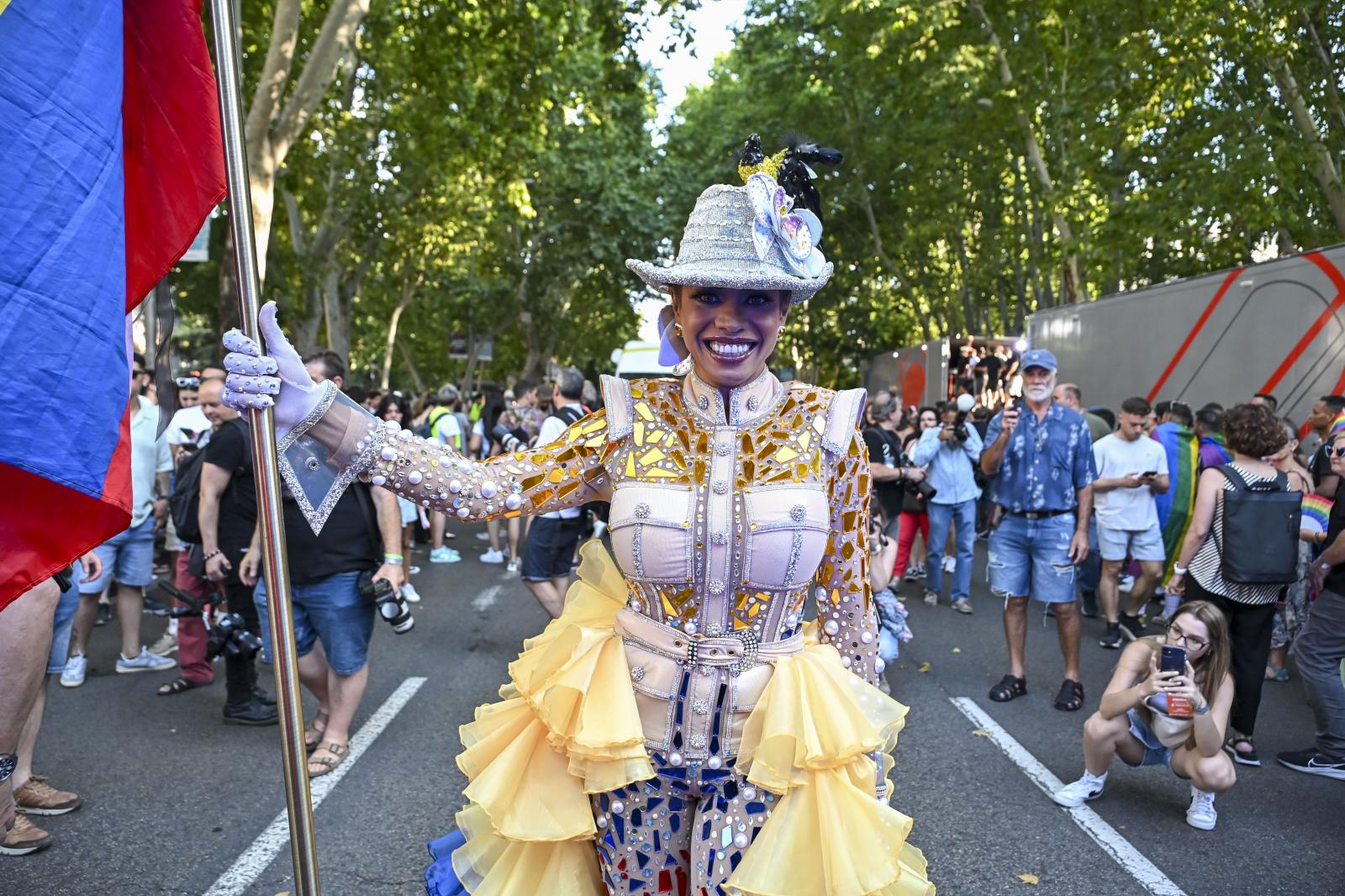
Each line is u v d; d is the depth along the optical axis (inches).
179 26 76.4
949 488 331.0
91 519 72.0
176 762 180.9
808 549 73.5
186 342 797.2
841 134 979.9
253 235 69.6
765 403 76.9
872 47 740.0
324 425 73.0
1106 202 708.7
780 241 73.2
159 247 78.1
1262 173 482.0
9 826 103.3
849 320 1400.1
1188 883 140.6
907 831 74.0
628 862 76.3
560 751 76.9
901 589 370.9
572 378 301.1
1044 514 222.1
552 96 666.2
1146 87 545.3
